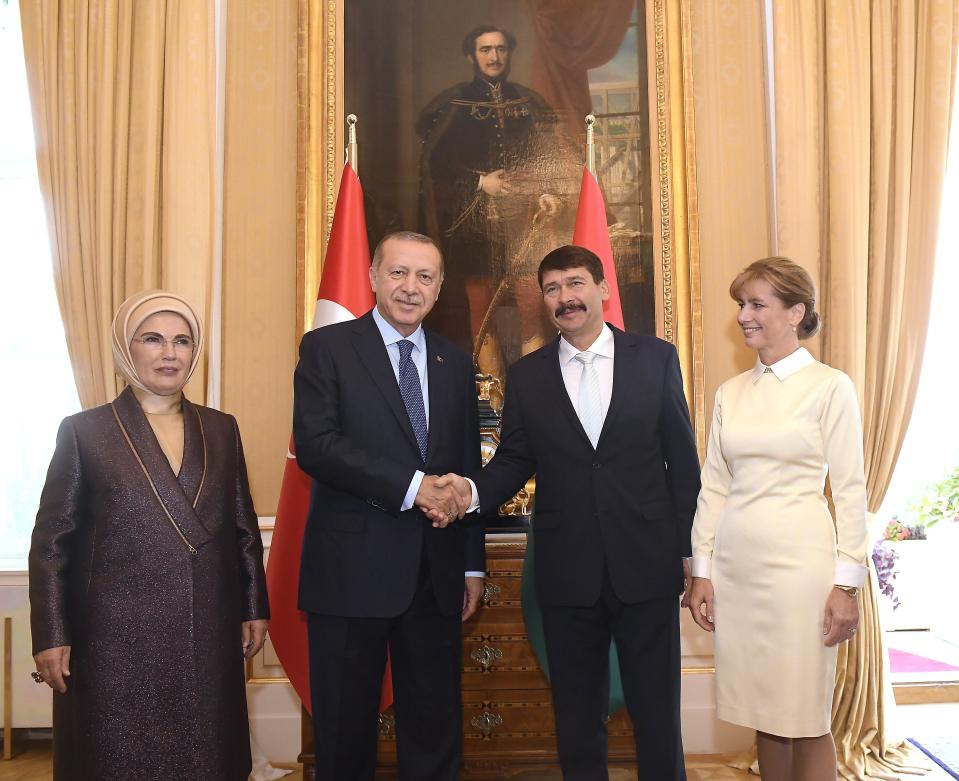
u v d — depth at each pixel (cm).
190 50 377
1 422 416
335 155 380
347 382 230
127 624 187
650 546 227
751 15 390
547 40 388
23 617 369
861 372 358
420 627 229
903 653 494
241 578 220
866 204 365
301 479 314
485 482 238
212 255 375
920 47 373
